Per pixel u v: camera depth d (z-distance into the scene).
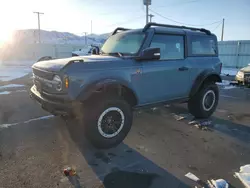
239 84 9.19
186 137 3.69
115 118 3.26
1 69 15.52
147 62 3.52
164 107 5.55
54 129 3.85
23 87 7.99
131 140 3.53
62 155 2.97
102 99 3.12
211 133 3.88
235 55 17.89
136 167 2.71
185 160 2.91
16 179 2.40
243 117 4.84
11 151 3.02
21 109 5.04
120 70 3.21
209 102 4.75
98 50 4.64
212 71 4.54
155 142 3.47
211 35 4.70
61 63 3.10
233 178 2.49
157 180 2.45
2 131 3.72
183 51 4.10
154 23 3.83
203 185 2.37
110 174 2.55
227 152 3.15
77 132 3.74
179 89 4.05
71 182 2.38
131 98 3.47
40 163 2.74
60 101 2.93
